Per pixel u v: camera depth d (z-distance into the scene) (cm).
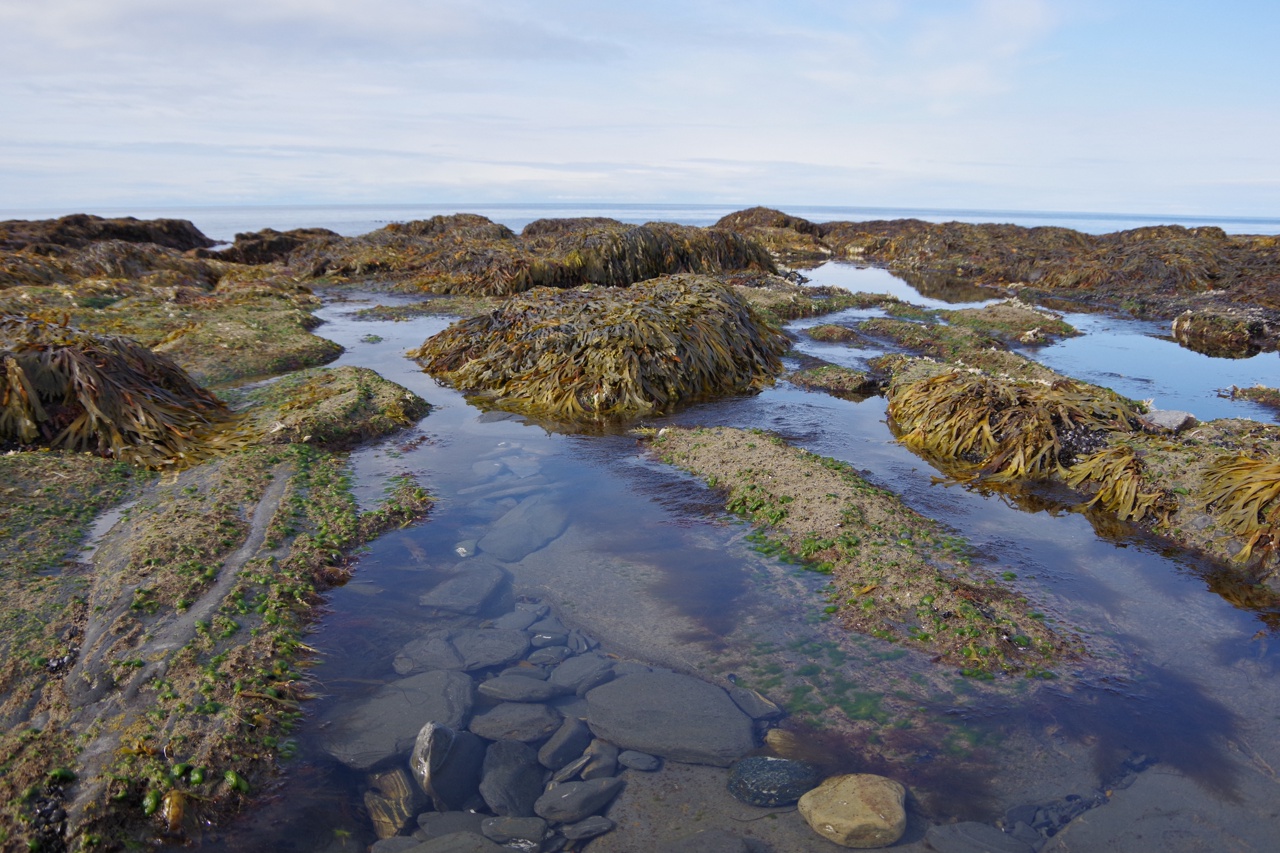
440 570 497
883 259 3228
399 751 331
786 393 962
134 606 419
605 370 895
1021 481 655
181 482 612
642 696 372
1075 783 315
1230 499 541
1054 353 1226
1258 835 286
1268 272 2003
